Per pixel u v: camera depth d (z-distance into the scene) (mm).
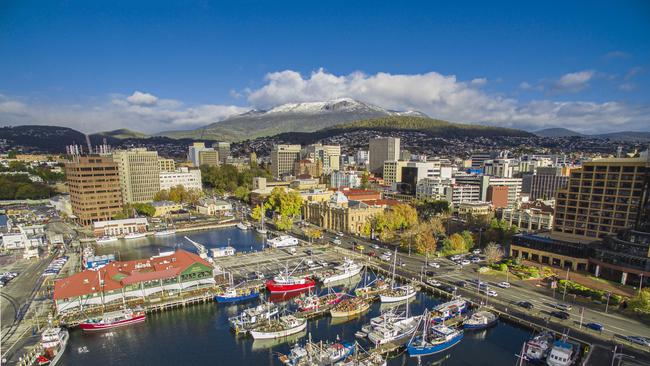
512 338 103250
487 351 98000
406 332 105625
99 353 97500
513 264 154250
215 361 94750
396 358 96312
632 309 107062
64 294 114062
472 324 106938
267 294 135375
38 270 155625
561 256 152000
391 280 142875
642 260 128125
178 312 120750
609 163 153625
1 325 106938
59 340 96938
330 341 103562
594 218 158375
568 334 98688
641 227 138000
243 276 148000
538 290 129125
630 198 149125
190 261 135875
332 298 127188
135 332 108625
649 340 94000
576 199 162875
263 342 104062
